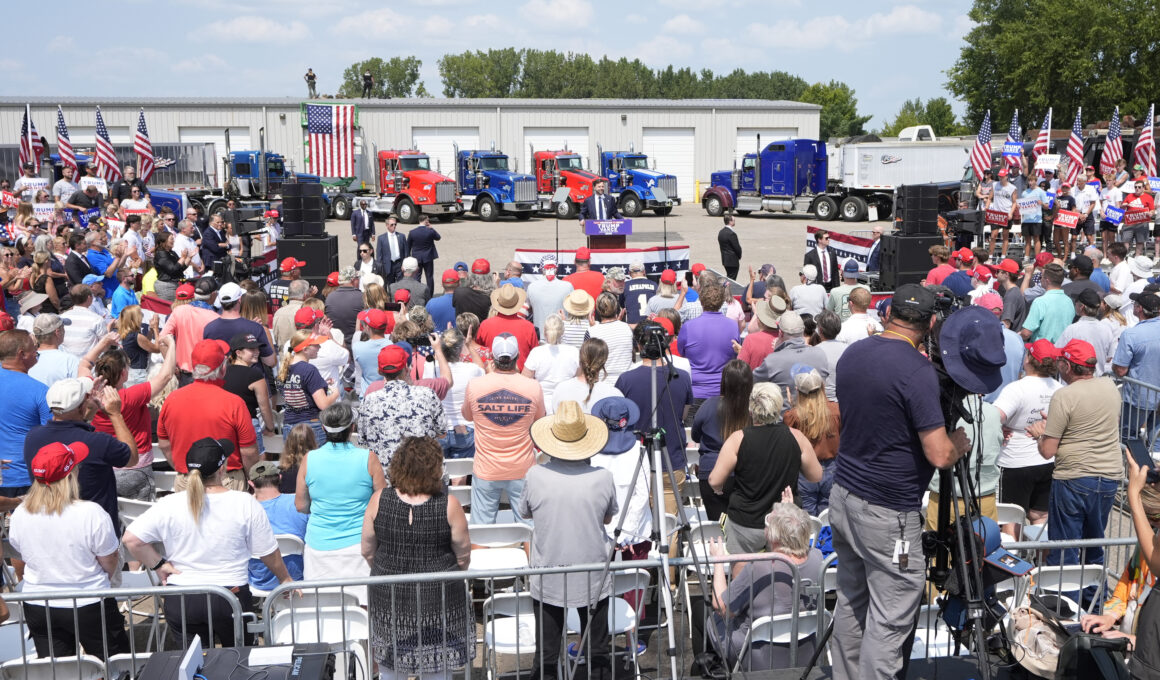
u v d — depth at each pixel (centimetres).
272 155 3294
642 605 498
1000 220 1944
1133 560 410
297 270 1241
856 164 3077
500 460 598
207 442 454
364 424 563
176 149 3105
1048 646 375
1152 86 4381
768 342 788
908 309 326
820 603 436
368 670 439
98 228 1502
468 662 431
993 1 5034
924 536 348
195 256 1470
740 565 443
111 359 590
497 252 2516
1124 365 774
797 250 2534
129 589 414
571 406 452
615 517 537
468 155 3388
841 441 346
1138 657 363
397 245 1698
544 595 442
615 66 12988
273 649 370
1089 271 982
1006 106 4919
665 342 442
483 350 834
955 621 365
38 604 440
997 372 322
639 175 3428
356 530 482
